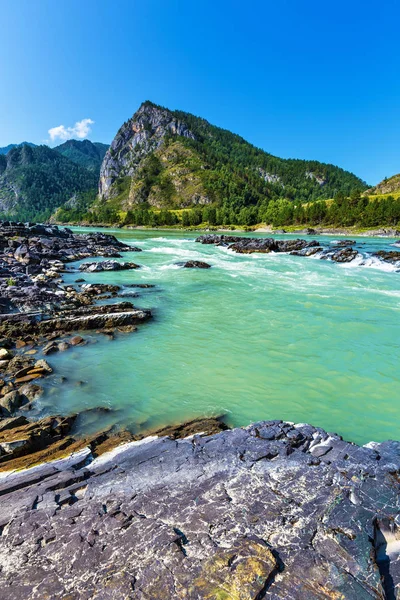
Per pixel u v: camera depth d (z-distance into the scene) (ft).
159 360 39.55
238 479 17.44
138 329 49.62
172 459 19.95
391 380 35.40
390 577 11.79
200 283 82.58
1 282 66.23
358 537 13.01
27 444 23.59
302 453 19.95
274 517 14.24
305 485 16.61
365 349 43.01
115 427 26.89
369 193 573.74
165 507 15.37
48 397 31.09
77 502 16.26
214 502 15.49
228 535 13.25
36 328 46.93
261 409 29.94
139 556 12.44
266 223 459.73
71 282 78.59
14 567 12.37
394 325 51.88
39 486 17.88
